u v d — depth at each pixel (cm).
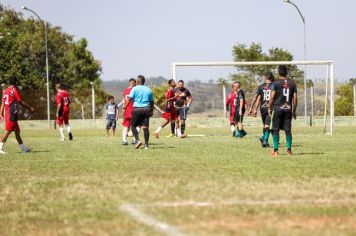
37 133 6312
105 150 3070
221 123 7781
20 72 12275
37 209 1336
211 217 1187
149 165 2219
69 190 1600
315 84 7044
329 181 1686
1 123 8625
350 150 2917
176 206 1310
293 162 2269
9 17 14700
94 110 8500
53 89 12925
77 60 13562
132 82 3547
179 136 4400
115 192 1537
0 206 1387
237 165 2170
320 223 1130
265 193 1474
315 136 4416
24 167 2248
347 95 8662
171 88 4344
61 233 1095
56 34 13650
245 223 1130
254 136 4484
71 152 2973
